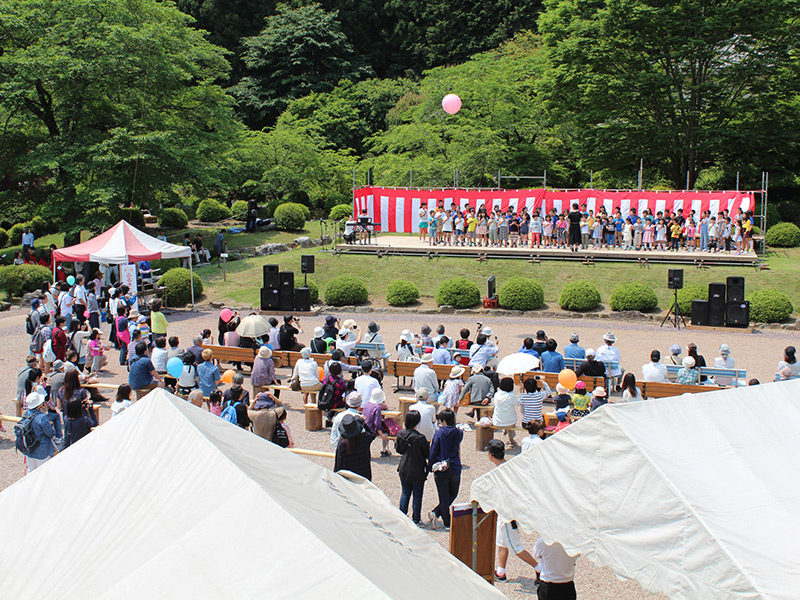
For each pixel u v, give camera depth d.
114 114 34.84
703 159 38.59
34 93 34.91
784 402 6.49
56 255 23.58
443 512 9.33
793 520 5.11
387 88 58.69
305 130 52.41
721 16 33.25
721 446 5.82
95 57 32.12
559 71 37.56
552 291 27.72
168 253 24.95
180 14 38.31
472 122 42.72
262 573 4.21
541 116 44.47
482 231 31.59
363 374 12.79
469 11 64.19
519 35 55.19
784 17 34.50
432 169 41.28
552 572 6.91
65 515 5.04
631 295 25.48
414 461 9.34
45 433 10.26
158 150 32.81
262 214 45.25
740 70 34.62
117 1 33.34
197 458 5.19
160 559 4.42
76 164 31.78
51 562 4.67
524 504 6.26
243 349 17.11
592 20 36.06
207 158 37.94
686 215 30.66
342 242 37.38
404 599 4.09
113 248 23.66
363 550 4.65
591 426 5.89
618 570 5.42
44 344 16.86
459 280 26.84
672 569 5.07
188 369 13.79
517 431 13.64
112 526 4.82
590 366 14.30
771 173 41.28
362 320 25.31
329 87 60.09
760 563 4.70
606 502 5.61
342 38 60.88
